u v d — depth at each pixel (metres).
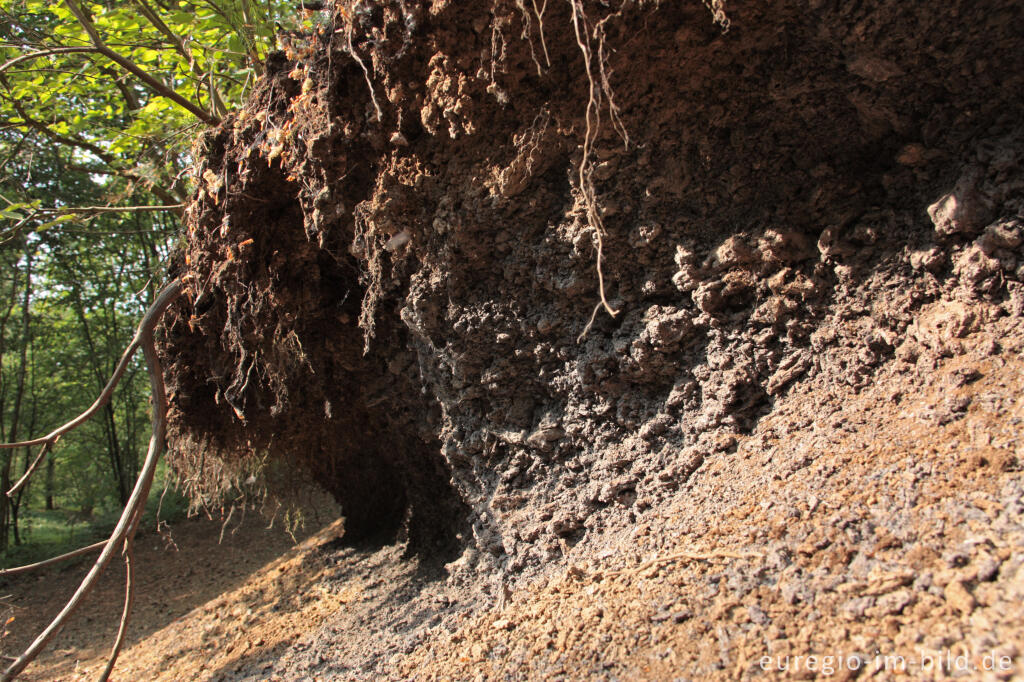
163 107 5.16
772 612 1.77
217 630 4.44
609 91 2.23
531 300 2.92
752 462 2.37
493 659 2.30
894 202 2.26
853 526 1.86
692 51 2.28
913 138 2.22
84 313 10.75
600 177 2.53
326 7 3.20
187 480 4.61
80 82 5.73
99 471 11.73
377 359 3.93
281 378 3.90
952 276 2.09
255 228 3.66
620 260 2.65
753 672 1.64
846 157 2.36
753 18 2.14
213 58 4.78
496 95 2.53
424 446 3.95
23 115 5.47
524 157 2.62
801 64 2.22
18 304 10.33
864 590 1.67
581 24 2.31
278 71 3.45
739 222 2.49
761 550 1.98
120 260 10.81
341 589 4.23
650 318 2.65
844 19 2.02
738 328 2.50
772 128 2.37
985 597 1.48
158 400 3.81
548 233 2.73
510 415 3.11
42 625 6.22
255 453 4.39
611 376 2.80
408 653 2.73
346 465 4.83
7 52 5.40
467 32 2.51
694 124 2.43
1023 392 1.84
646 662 1.87
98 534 8.88
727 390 2.50
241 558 6.49
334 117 3.02
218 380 4.07
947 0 1.90
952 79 2.06
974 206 2.01
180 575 6.59
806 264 2.38
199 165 3.78
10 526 10.70
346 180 3.19
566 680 1.98
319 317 3.91
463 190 2.81
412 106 2.80
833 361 2.33
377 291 3.30
